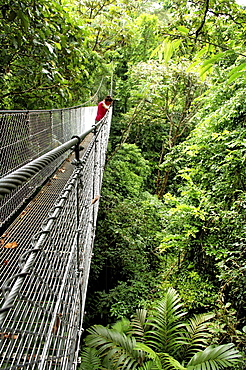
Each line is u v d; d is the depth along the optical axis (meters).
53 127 3.38
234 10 1.36
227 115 4.47
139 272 5.21
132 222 5.95
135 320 3.45
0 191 0.43
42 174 2.96
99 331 3.01
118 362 2.62
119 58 14.04
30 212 2.32
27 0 2.07
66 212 0.92
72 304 1.11
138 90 10.62
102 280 5.86
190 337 3.03
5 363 0.59
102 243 5.85
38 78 2.92
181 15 1.43
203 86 9.48
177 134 11.18
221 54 0.82
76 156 1.13
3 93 3.06
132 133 12.49
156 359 2.48
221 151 4.49
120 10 7.91
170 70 9.22
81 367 2.55
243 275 2.79
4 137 1.98
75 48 3.18
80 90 5.05
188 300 3.74
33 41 2.37
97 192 2.78
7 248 1.76
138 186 9.20
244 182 3.65
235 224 3.27
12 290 0.45
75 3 7.18
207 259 4.44
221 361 2.31
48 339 0.70
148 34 10.35
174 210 4.66
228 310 3.16
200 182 5.35
